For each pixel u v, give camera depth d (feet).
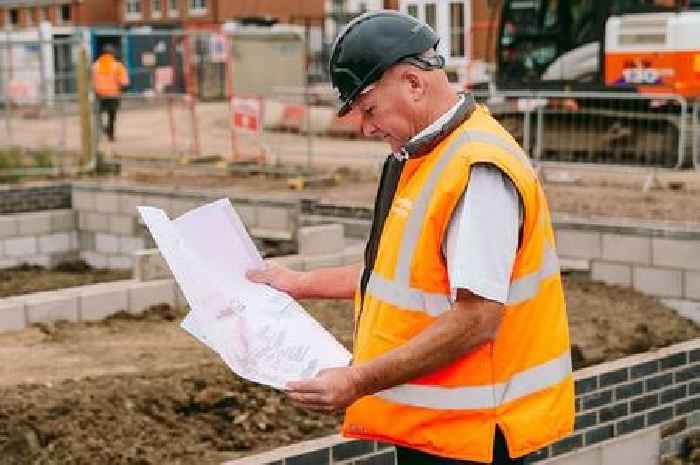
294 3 114.32
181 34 67.31
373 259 12.20
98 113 56.59
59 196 46.83
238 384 22.27
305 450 17.58
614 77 55.36
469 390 11.48
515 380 11.59
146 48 91.50
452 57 85.56
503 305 11.04
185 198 43.45
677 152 50.57
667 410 22.56
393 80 11.24
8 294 38.50
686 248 31.27
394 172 12.03
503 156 11.09
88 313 29.12
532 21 58.34
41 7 149.07
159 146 69.51
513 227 11.07
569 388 12.07
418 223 11.32
